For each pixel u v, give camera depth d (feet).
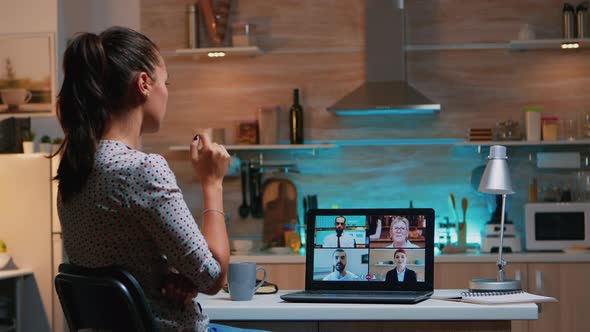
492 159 7.70
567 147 16.71
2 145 15.39
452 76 16.94
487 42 16.89
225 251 4.99
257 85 17.37
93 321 4.92
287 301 6.97
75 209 4.77
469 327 6.53
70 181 4.71
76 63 4.83
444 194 16.92
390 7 16.51
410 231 7.45
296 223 16.88
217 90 17.43
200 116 17.44
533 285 14.94
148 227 4.64
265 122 16.76
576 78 16.70
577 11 16.29
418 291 7.30
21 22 16.94
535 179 16.57
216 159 5.22
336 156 17.19
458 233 16.01
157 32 17.48
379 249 7.49
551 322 14.93
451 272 15.03
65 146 4.86
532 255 14.93
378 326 6.67
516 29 16.84
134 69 4.90
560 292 14.89
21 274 14.53
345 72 17.16
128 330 4.65
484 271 14.97
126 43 4.92
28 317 14.90
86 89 4.80
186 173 17.39
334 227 7.62
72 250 4.92
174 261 4.69
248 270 7.16
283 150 17.29
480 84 16.88
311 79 17.25
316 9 17.28
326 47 17.24
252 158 17.34
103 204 4.65
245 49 16.61
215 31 17.04
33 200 14.93
